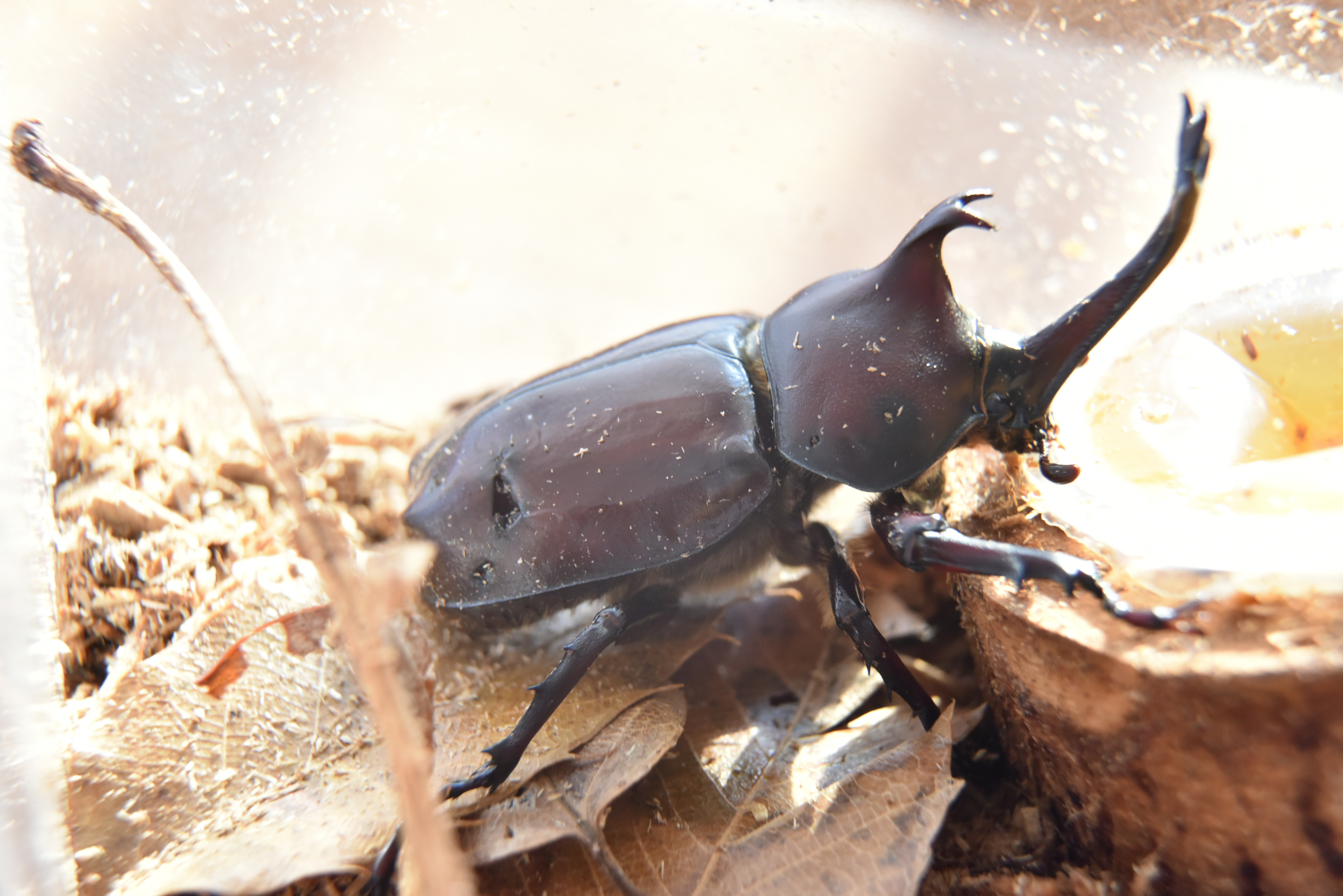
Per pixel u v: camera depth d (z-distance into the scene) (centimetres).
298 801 15
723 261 22
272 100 18
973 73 20
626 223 23
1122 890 14
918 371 16
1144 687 14
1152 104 18
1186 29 18
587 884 15
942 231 15
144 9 17
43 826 14
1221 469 15
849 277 16
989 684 15
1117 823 14
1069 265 20
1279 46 17
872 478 16
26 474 15
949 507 16
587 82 20
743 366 16
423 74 19
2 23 16
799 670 17
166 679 15
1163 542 14
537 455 16
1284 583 14
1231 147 18
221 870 14
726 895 14
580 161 21
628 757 15
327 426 19
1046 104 19
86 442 17
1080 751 14
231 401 19
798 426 16
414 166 20
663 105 20
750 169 22
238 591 16
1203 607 14
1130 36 18
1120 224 19
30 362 16
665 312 22
